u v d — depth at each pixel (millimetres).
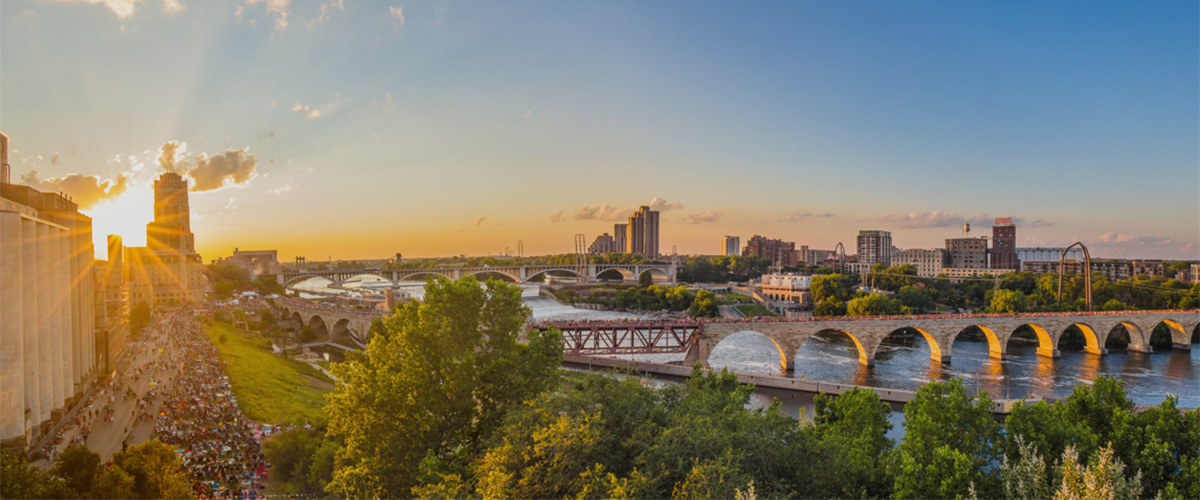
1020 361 183500
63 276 95500
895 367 175125
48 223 87562
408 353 57438
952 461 51938
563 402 44938
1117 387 68312
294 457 73500
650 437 41438
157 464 52781
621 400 45719
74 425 90562
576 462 38469
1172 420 61219
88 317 115312
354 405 56500
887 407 76312
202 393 108625
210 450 77438
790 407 129625
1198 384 152125
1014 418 60906
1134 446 58781
